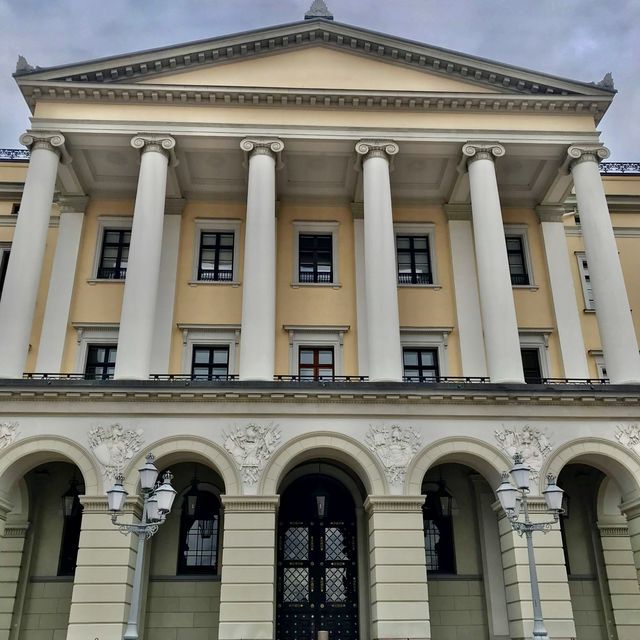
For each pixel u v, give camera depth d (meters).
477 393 20.59
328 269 26.70
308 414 20.31
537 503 19.67
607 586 22.86
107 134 23.75
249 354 21.11
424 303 25.98
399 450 20.08
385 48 25.22
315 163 25.50
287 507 24.02
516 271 27.23
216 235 27.00
